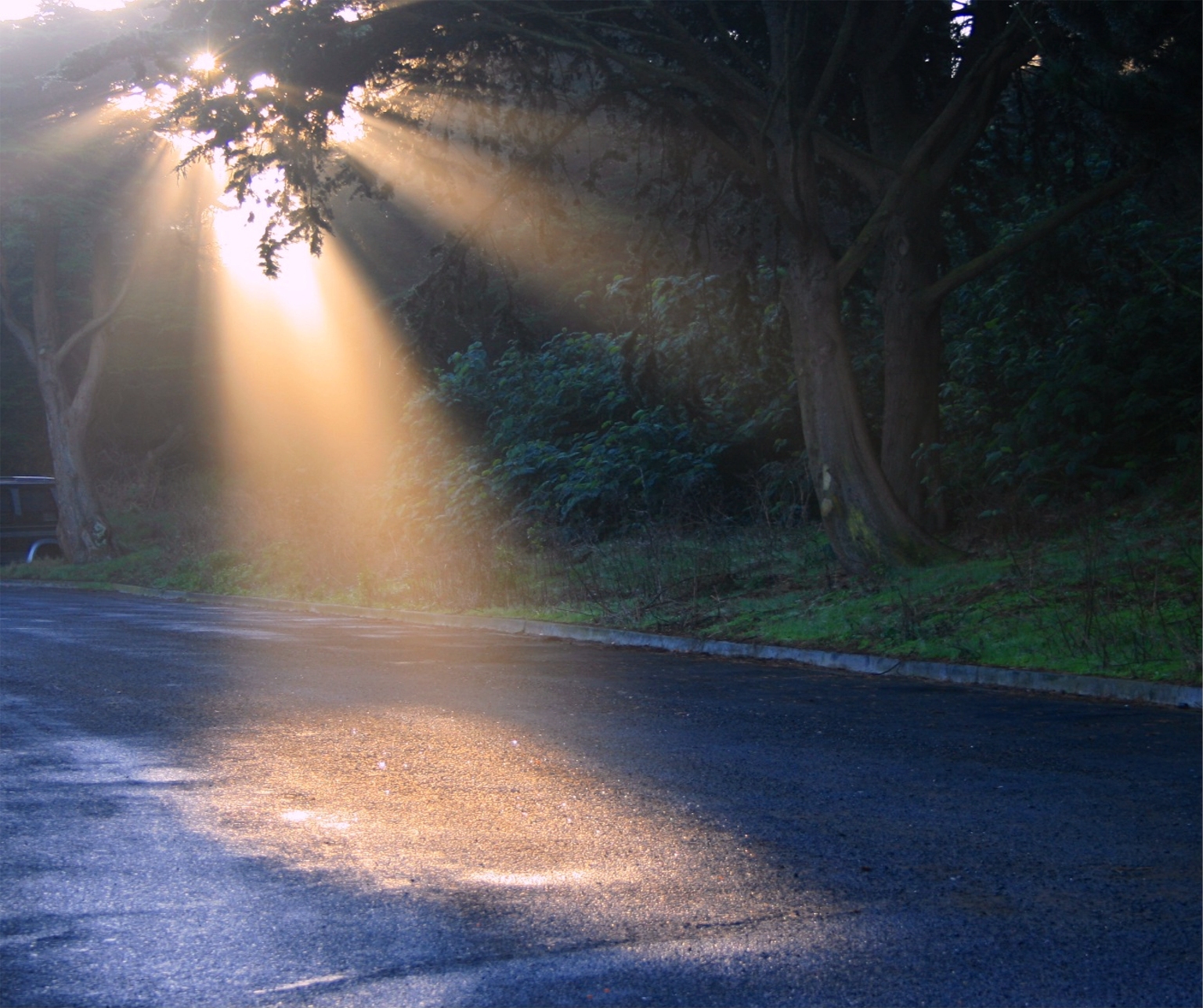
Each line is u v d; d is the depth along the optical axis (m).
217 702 9.38
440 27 15.69
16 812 5.95
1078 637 10.84
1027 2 13.57
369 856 5.28
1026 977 3.98
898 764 7.21
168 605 20.70
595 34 16.47
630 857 5.29
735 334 20.48
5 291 31.81
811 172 15.27
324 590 20.73
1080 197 14.99
